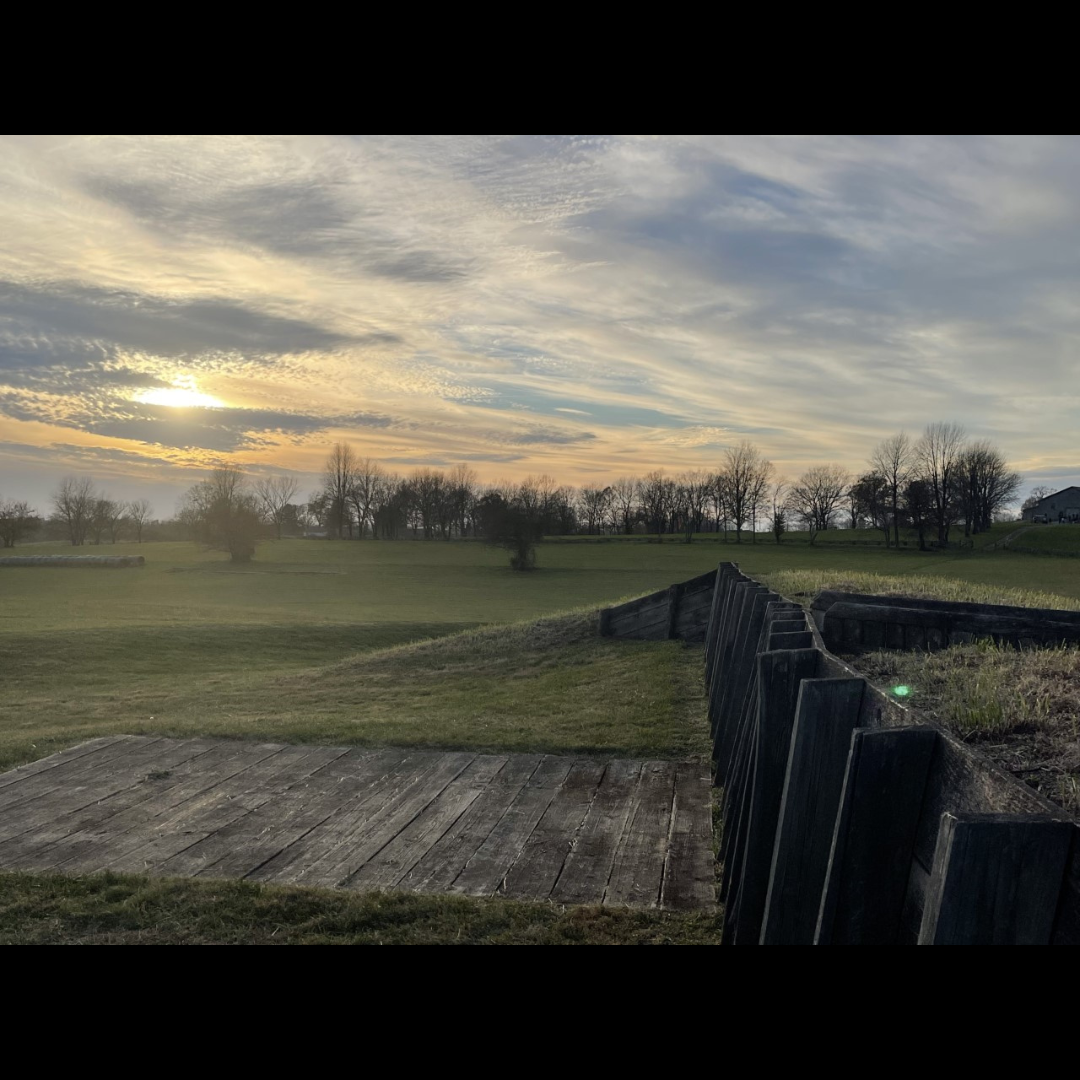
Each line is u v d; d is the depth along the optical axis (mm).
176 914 5293
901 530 110125
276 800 7738
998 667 5094
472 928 5039
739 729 5941
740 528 122312
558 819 7078
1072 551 81188
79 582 58906
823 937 2396
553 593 51688
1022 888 1751
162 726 10555
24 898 5570
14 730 12008
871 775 2393
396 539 126938
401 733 9977
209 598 47531
